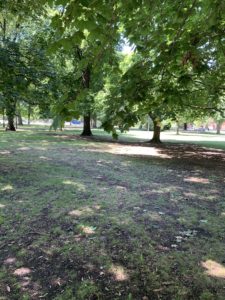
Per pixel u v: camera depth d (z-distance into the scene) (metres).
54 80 8.20
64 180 8.23
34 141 17.55
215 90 6.12
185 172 10.36
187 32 3.54
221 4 3.19
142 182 8.48
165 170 10.56
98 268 3.88
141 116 3.62
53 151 13.80
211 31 3.55
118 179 8.72
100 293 3.40
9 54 7.90
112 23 2.63
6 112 8.53
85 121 24.27
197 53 3.55
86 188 7.51
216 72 5.22
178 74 3.84
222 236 4.86
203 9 3.40
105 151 14.82
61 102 2.69
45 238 4.68
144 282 3.59
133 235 4.81
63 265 3.95
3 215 5.58
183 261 4.05
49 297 3.34
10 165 10.07
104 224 5.21
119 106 3.27
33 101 8.43
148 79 3.49
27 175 8.71
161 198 6.92
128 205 6.29
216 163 12.84
